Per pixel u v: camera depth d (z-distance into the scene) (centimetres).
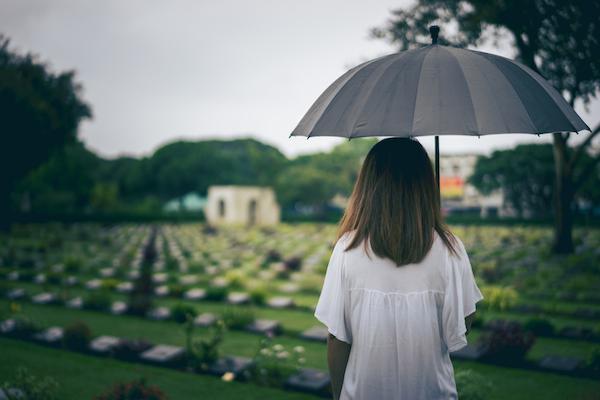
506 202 4709
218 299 1077
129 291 1190
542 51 914
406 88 167
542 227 3862
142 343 694
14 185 3331
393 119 161
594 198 3778
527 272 1380
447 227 161
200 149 8388
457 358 651
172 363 651
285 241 2747
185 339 772
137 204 7356
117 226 4856
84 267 1634
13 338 766
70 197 6031
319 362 658
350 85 181
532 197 4497
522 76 180
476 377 462
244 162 8988
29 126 2878
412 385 150
